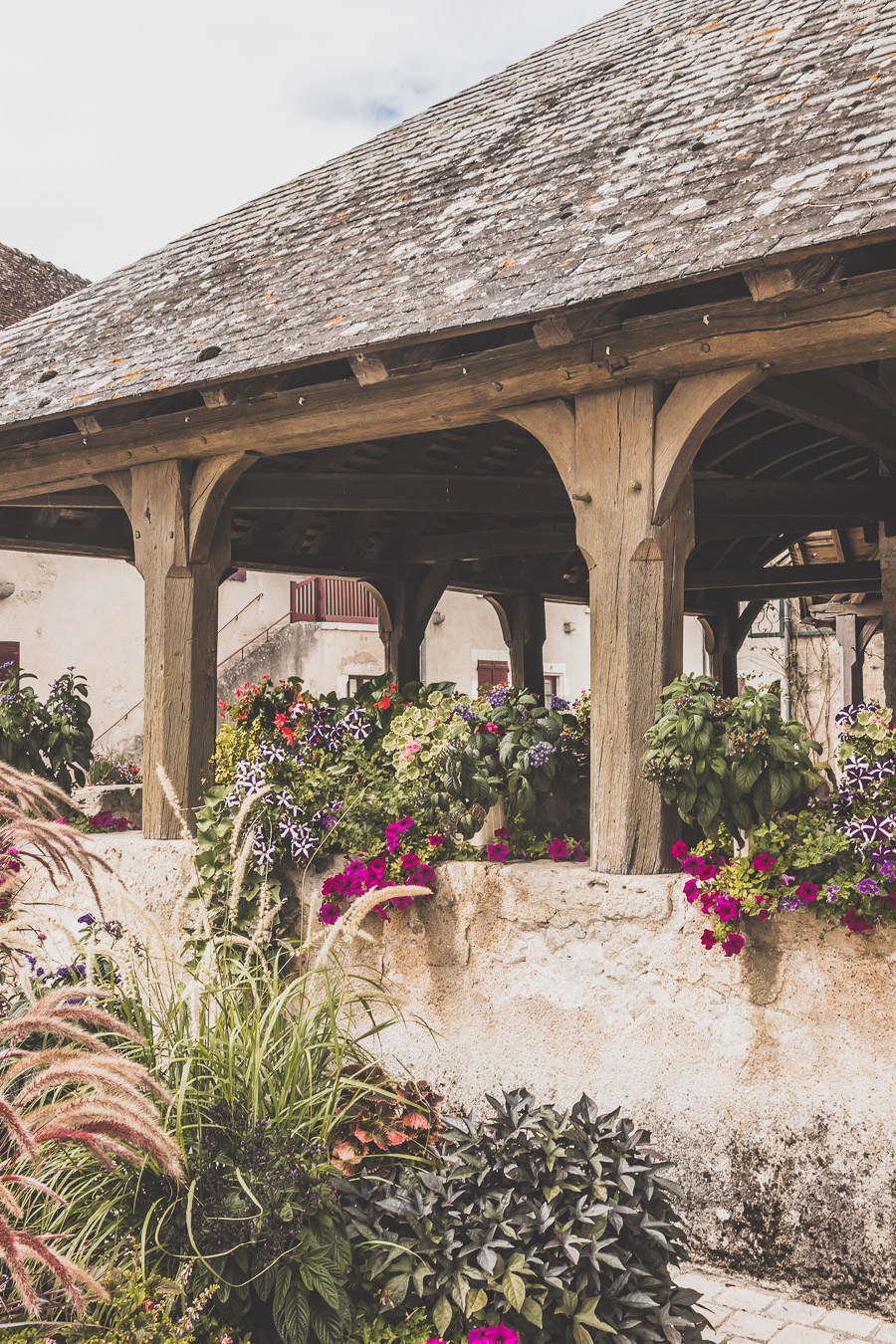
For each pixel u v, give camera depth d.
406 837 4.48
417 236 5.11
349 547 9.24
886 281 3.35
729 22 5.53
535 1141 2.68
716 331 3.69
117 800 6.82
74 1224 2.39
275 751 4.82
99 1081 1.95
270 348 4.74
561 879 4.02
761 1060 3.55
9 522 7.55
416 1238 2.49
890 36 4.40
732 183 3.91
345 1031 3.15
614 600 3.98
